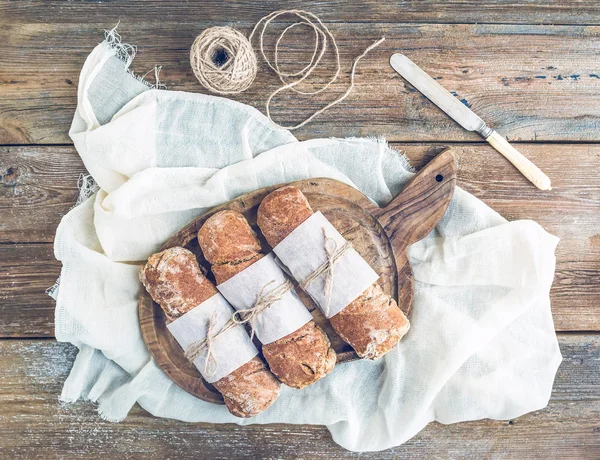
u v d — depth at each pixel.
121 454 0.85
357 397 0.84
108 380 0.82
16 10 0.82
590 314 0.86
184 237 0.80
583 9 0.84
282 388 0.83
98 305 0.80
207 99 0.81
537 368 0.82
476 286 0.82
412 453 0.87
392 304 0.77
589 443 0.86
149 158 0.81
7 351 0.84
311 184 0.80
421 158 0.84
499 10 0.83
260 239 0.81
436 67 0.84
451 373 0.80
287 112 0.84
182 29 0.83
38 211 0.84
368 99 0.84
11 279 0.84
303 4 0.83
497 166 0.84
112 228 0.80
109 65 0.81
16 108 0.83
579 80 0.84
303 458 0.86
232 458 0.86
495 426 0.86
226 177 0.81
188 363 0.81
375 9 0.83
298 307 0.77
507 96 0.84
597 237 0.85
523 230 0.81
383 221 0.81
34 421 0.85
